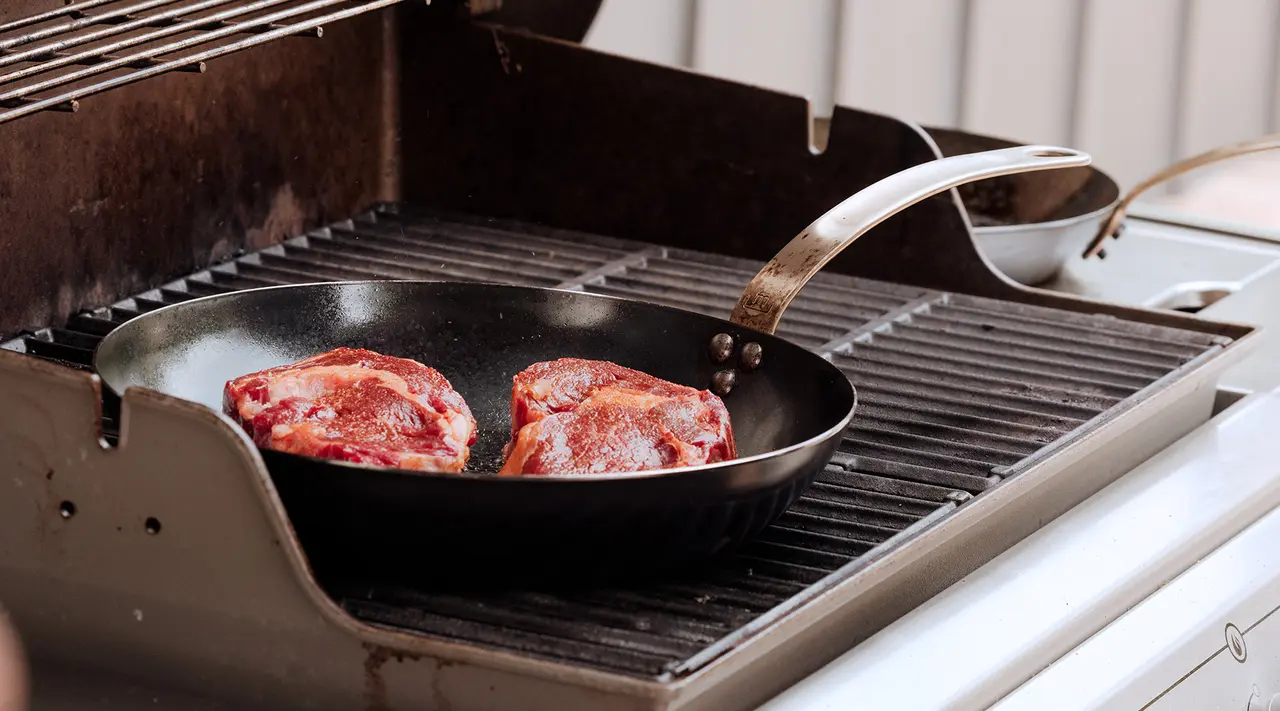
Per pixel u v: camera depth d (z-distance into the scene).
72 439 0.80
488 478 0.78
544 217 1.79
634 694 0.72
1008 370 1.34
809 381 1.07
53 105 0.91
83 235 1.34
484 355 1.23
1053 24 2.89
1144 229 1.95
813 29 2.93
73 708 0.80
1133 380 1.31
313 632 0.77
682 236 1.74
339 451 0.91
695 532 0.85
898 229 1.62
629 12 2.91
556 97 1.74
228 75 1.50
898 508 1.02
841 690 0.84
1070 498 1.17
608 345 1.21
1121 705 0.92
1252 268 1.80
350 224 1.72
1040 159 1.25
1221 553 1.13
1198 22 2.86
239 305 1.14
